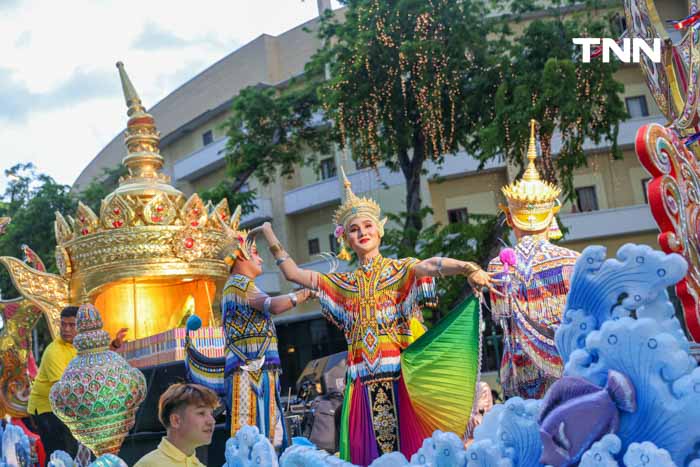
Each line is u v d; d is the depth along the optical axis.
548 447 2.77
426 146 20.25
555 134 25.88
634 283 2.88
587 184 29.30
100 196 30.83
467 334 4.20
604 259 2.97
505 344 4.66
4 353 8.26
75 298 8.12
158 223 7.92
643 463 2.57
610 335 2.75
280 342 31.95
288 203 33.03
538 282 4.56
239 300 4.89
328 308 4.52
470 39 19.48
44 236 29.47
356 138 21.11
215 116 35.97
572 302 3.05
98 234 7.91
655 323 2.69
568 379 2.81
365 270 4.50
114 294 8.73
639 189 28.95
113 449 5.01
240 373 4.81
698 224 4.21
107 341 5.06
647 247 2.88
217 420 5.97
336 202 31.33
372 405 4.27
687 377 2.62
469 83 20.19
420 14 18.95
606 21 20.00
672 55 4.50
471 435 4.91
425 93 19.30
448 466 3.16
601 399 2.71
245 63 34.75
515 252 4.74
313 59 22.83
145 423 6.30
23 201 31.48
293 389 25.72
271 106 23.61
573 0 21.62
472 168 28.97
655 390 2.66
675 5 16.73
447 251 17.84
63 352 6.81
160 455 4.02
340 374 7.72
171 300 8.92
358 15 20.08
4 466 5.84
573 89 17.89
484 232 17.61
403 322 4.42
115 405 4.95
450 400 4.14
